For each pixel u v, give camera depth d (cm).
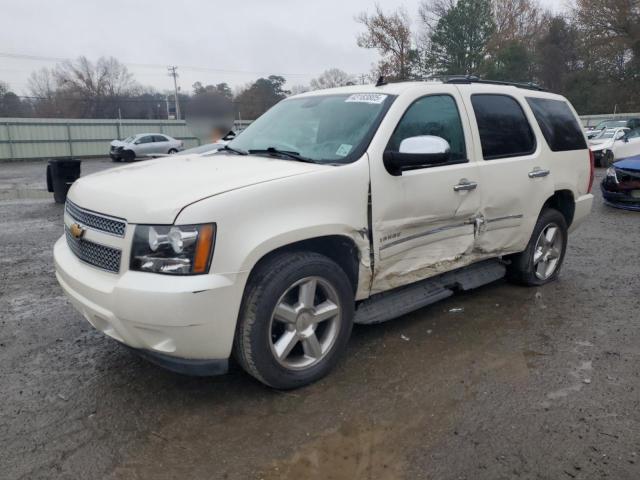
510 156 449
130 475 259
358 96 404
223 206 283
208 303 277
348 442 284
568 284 544
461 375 355
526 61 4469
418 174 371
